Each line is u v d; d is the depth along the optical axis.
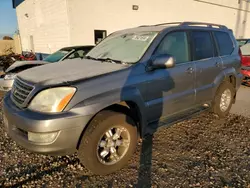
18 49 22.03
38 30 14.57
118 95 2.58
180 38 3.51
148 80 2.91
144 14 13.13
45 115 2.26
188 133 3.82
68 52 6.72
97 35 11.45
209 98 4.06
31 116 2.29
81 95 2.35
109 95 2.51
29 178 2.63
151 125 3.19
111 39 3.88
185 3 15.30
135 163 2.93
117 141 2.73
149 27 3.70
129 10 12.38
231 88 4.49
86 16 10.71
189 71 3.50
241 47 8.65
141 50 3.11
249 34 22.62
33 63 6.10
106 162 2.65
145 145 3.39
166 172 2.73
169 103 3.28
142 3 12.87
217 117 4.56
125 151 2.79
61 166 2.88
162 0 13.84
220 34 4.35
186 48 3.57
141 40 3.31
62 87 2.32
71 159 3.04
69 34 10.34
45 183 2.54
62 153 2.39
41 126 2.21
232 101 4.65
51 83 2.39
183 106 3.57
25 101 2.43
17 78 2.87
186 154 3.14
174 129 3.98
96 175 2.68
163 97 3.17
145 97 2.92
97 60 3.32
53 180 2.60
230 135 3.76
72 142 2.35
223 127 4.09
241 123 4.29
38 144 2.27
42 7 12.95
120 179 2.61
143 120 2.94
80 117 2.31
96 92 2.44
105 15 11.42
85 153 2.46
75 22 10.40
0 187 2.47
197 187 2.46
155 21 13.84
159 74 3.05
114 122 2.60
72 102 2.30
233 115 4.75
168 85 3.19
